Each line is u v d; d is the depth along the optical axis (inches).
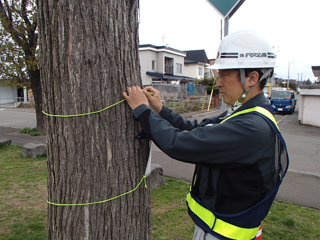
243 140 46.0
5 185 172.4
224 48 53.2
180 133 50.1
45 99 60.9
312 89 480.7
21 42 308.0
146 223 69.9
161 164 232.7
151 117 54.7
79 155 58.1
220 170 50.4
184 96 758.5
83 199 58.9
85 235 59.6
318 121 479.5
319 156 267.4
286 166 49.6
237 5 132.5
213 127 48.5
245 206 49.1
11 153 255.4
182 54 1173.7
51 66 57.8
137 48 66.5
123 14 61.2
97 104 57.9
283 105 693.9
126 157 62.8
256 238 57.9
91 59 56.5
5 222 126.6
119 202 62.3
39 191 164.4
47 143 62.5
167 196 158.9
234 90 54.0
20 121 534.0
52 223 63.2
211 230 51.6
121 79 60.9
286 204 152.0
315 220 133.2
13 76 332.5
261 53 51.4
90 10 55.7
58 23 55.7
